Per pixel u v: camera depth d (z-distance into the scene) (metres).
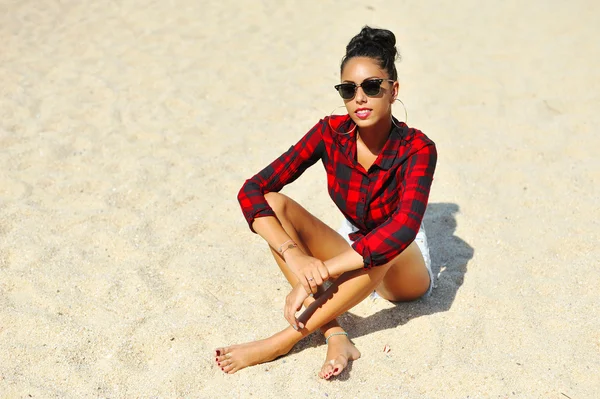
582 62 6.65
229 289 3.53
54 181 4.71
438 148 5.15
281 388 2.85
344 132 2.87
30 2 8.51
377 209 2.91
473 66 6.68
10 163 4.92
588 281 3.52
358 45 2.70
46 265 3.71
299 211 3.03
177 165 4.97
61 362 3.00
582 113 5.66
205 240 4.05
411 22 7.92
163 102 6.00
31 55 7.01
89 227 4.11
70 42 7.36
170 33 7.64
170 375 2.92
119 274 3.63
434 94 6.13
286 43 7.43
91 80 6.41
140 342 3.13
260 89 6.33
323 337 3.15
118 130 5.48
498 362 2.98
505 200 4.43
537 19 7.88
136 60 6.92
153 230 4.14
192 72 6.66
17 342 3.12
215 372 2.96
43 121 5.61
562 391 2.80
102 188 4.63
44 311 3.34
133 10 8.27
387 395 2.81
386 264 2.84
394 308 3.35
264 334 3.18
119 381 2.92
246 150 5.26
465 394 2.82
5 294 3.48
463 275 3.62
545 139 5.25
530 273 3.63
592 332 3.13
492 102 5.93
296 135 5.52
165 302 3.40
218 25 7.90
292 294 2.83
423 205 2.73
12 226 4.12
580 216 4.19
